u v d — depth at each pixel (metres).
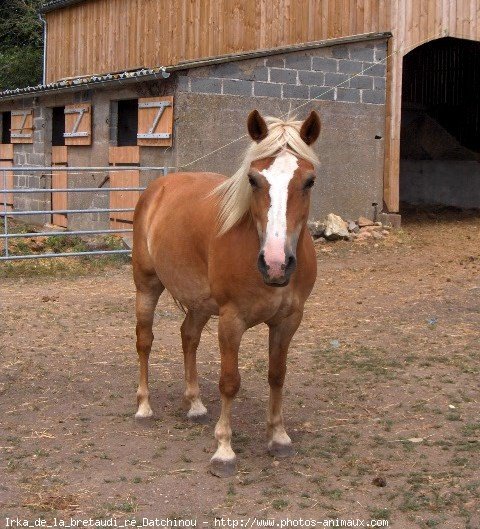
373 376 6.68
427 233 14.74
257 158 4.27
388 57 14.77
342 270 11.75
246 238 4.43
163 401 6.12
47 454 5.05
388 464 4.87
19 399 6.18
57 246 13.41
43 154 17.20
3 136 19.78
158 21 17.03
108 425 5.60
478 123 19.94
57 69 20.78
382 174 15.05
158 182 5.89
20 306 9.45
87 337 8.08
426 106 20.34
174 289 5.25
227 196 4.56
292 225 4.12
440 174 18.38
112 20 18.38
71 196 16.11
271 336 4.81
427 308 9.29
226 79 13.40
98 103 15.19
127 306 9.54
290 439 5.17
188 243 4.99
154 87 13.55
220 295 4.59
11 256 11.71
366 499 4.39
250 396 6.23
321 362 7.11
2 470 4.80
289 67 13.91
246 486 4.57
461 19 15.05
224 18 15.74
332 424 5.59
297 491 4.50
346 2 14.80
